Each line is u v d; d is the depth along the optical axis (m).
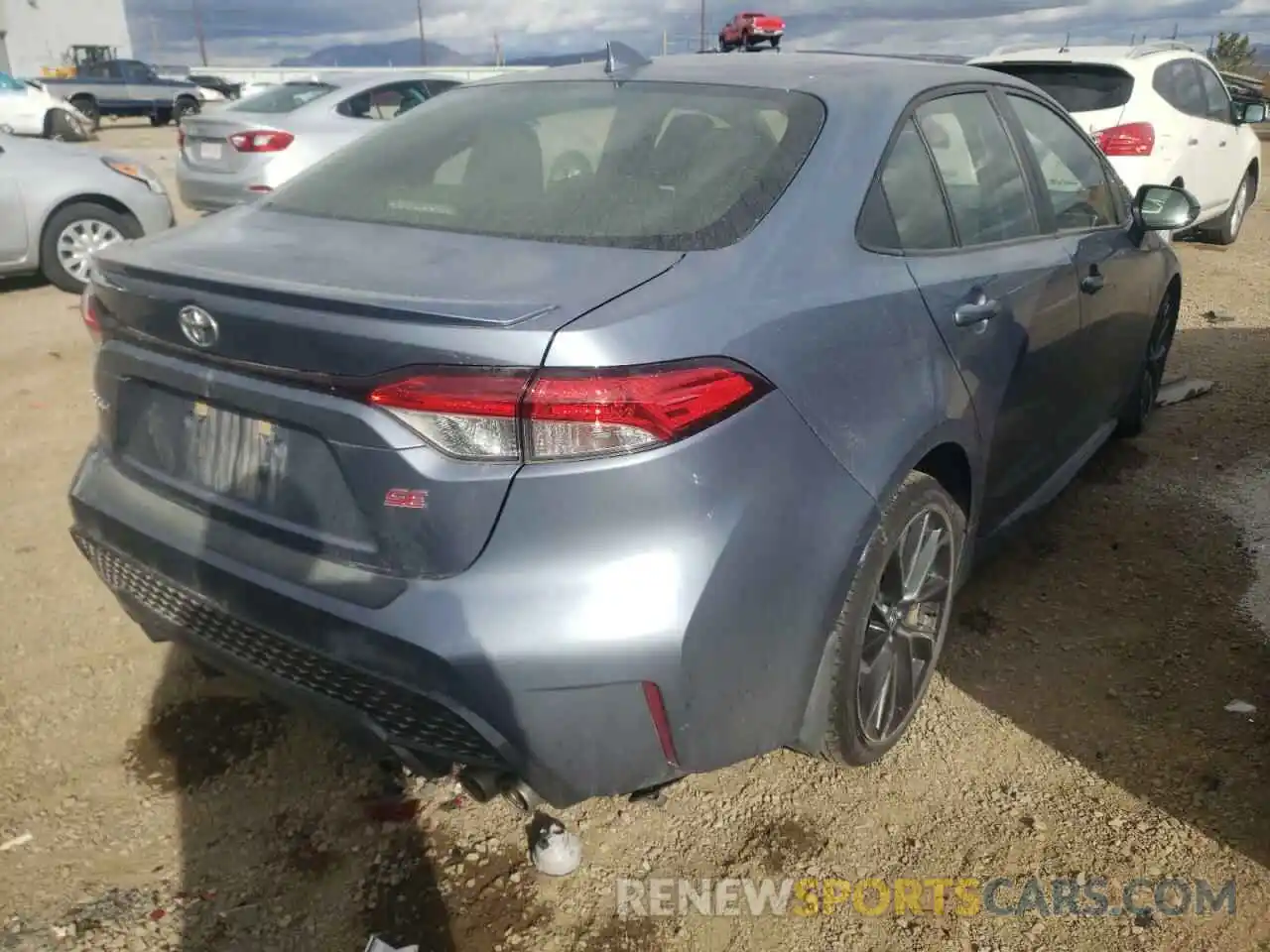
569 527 1.92
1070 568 3.80
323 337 1.98
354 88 9.15
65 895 2.37
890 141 2.70
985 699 3.05
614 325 1.92
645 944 2.27
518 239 2.35
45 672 3.16
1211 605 3.55
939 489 2.68
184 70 40.88
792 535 2.14
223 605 2.25
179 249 2.41
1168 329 4.97
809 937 2.28
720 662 2.06
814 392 2.20
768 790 2.70
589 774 2.05
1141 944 2.25
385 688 2.04
